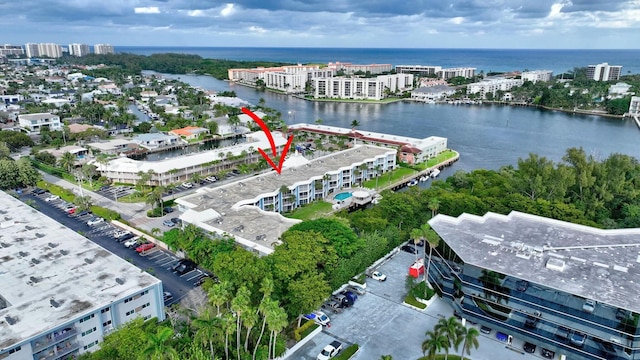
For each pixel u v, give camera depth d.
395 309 107.62
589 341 82.88
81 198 170.25
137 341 80.00
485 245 100.19
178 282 118.19
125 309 94.62
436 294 111.81
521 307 89.19
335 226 121.00
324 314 102.75
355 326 101.00
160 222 159.88
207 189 161.88
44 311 87.38
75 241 117.31
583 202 154.75
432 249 112.50
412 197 154.12
